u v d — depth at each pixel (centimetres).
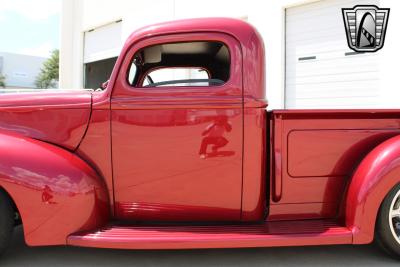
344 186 271
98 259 278
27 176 242
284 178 263
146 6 965
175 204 264
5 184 240
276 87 715
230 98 255
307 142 264
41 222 244
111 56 1121
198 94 256
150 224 267
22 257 281
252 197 262
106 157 264
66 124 266
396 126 271
